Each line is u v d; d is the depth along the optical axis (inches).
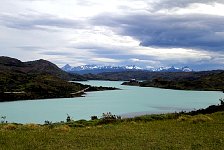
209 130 1295.5
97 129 1376.7
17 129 1382.9
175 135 1163.3
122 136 1130.0
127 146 937.5
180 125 1483.8
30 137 1099.9
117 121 2033.7
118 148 904.3
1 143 983.0
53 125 1804.9
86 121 2071.9
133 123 1668.3
